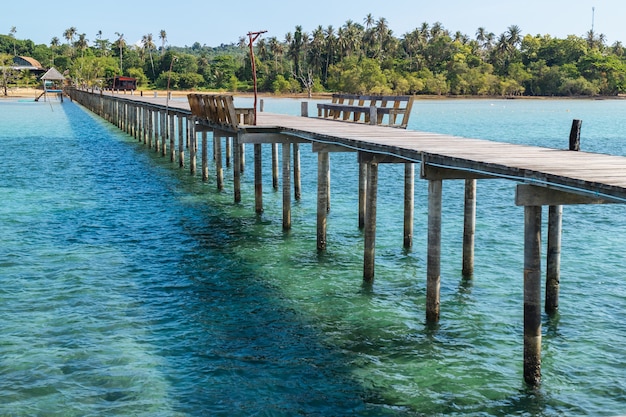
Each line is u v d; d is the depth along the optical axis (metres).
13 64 152.88
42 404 9.81
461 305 13.91
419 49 170.75
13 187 28.59
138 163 36.75
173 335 12.37
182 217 22.58
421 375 10.79
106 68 148.88
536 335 10.26
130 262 17.11
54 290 14.82
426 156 12.48
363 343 12.04
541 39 179.12
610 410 9.70
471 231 15.55
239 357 11.43
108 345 11.87
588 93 161.62
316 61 159.12
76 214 22.94
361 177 20.72
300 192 25.92
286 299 14.37
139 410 9.66
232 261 17.27
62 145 46.41
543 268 16.50
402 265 16.86
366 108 22.45
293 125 21.59
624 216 23.02
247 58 159.75
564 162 11.25
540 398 10.05
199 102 27.14
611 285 15.23
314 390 10.28
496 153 12.71
